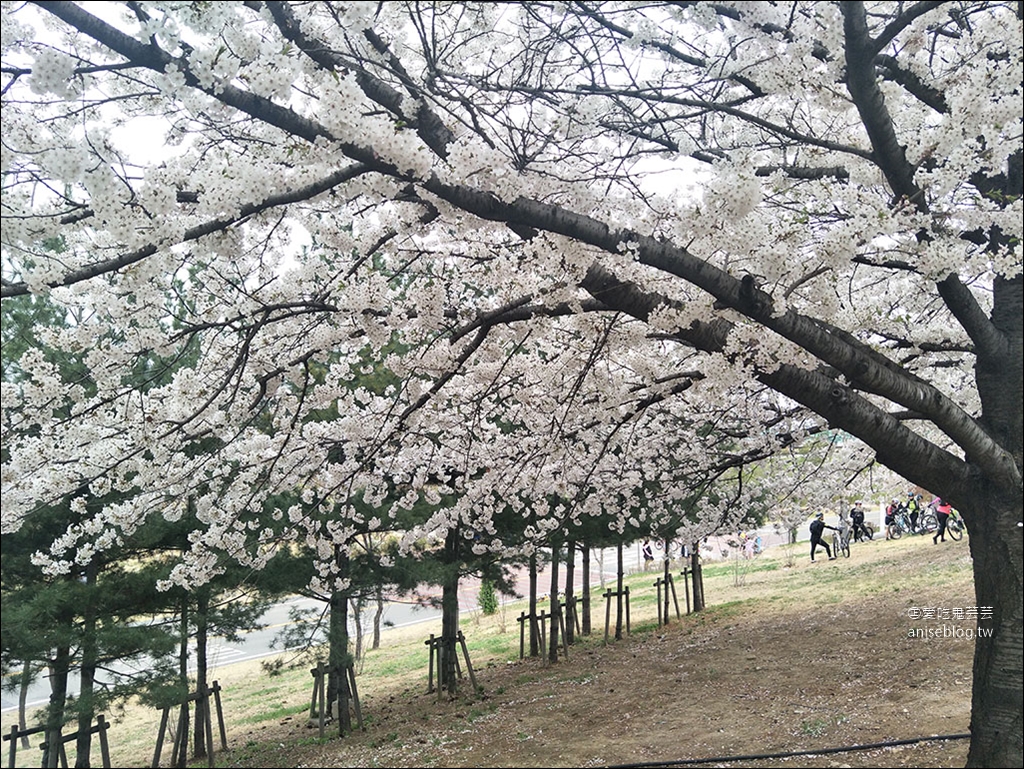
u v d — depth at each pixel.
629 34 4.23
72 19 3.05
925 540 20.78
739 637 11.84
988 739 4.32
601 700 8.98
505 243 4.88
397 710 10.69
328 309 4.45
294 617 10.27
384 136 3.15
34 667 8.34
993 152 3.89
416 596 11.08
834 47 3.72
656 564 30.47
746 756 5.89
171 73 3.06
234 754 9.89
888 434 4.34
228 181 3.26
